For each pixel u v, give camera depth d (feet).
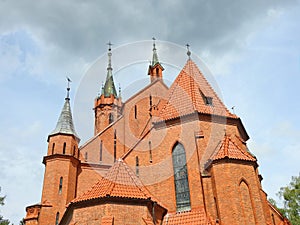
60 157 100.37
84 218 70.54
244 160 81.15
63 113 114.42
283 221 87.76
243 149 91.09
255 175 81.05
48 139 107.34
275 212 90.02
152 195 85.56
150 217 73.00
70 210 76.54
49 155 100.99
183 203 83.25
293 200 149.38
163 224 79.92
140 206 72.13
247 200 76.48
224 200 75.72
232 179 77.56
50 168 98.94
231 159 80.12
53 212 91.50
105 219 66.95
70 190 97.40
